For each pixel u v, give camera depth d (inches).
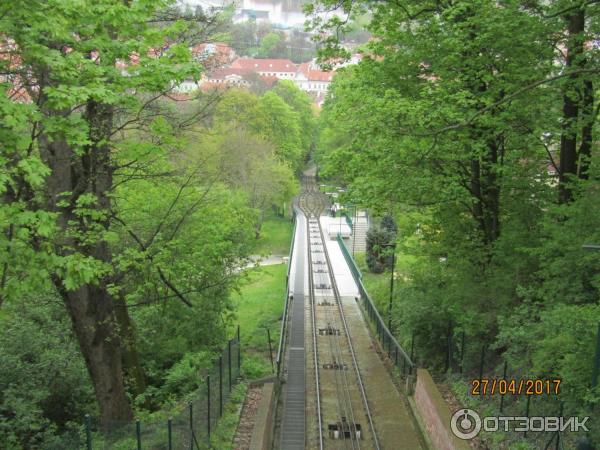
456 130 669.3
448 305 768.9
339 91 832.9
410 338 933.2
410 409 792.9
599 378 431.2
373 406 838.5
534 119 682.8
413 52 732.0
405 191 748.0
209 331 847.1
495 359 741.9
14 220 350.9
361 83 780.0
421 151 677.3
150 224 735.1
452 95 630.5
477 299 713.6
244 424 681.0
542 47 667.4
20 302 628.1
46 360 563.2
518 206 760.3
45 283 449.4
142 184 725.3
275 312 1348.4
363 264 1839.3
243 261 919.7
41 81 403.5
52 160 499.5
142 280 710.5
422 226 862.5
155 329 792.9
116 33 464.4
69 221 497.4
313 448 711.7
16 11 326.0
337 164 841.5
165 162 709.9
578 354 450.3
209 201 823.1
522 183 760.3
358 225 2282.2
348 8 684.1
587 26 667.4
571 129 634.8
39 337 590.2
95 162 535.5
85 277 367.6
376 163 766.5
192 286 802.8
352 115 797.2
